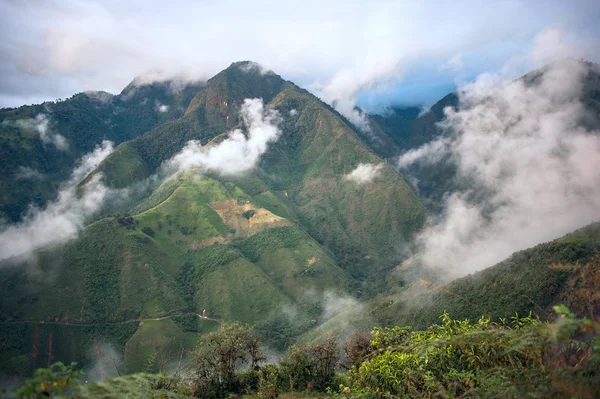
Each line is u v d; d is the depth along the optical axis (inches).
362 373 345.4
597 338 153.2
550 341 180.2
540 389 168.6
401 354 300.8
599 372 162.7
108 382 210.8
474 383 223.3
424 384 254.1
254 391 593.0
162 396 239.8
